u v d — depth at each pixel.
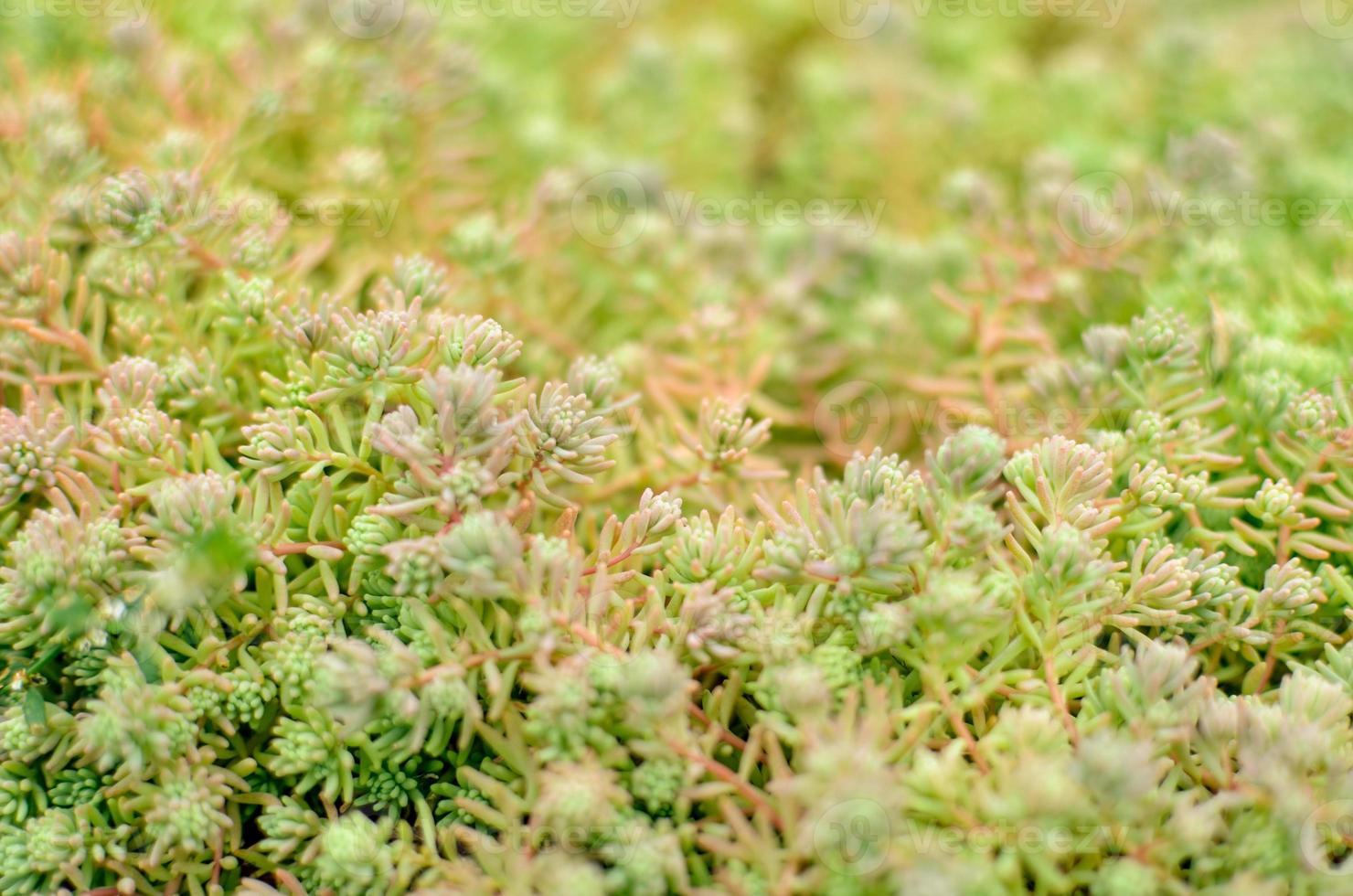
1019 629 0.46
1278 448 0.49
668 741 0.44
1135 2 0.67
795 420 0.53
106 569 0.45
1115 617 0.46
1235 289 0.53
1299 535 0.48
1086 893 0.44
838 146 0.62
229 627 0.47
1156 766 0.44
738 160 0.63
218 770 0.45
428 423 0.46
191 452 0.47
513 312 0.53
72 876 0.45
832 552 0.46
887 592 0.46
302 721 0.46
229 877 0.46
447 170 0.56
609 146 0.61
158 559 0.45
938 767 0.43
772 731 0.44
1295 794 0.43
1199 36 0.60
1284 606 0.47
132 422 0.47
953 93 0.62
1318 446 0.49
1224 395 0.50
